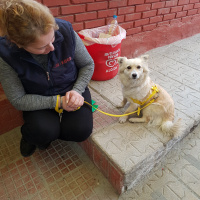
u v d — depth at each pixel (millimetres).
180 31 3695
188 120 1958
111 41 2203
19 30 888
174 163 1853
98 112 2043
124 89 1909
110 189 1667
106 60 2367
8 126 2119
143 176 1727
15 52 1147
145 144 1679
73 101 1368
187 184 1684
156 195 1616
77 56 1498
